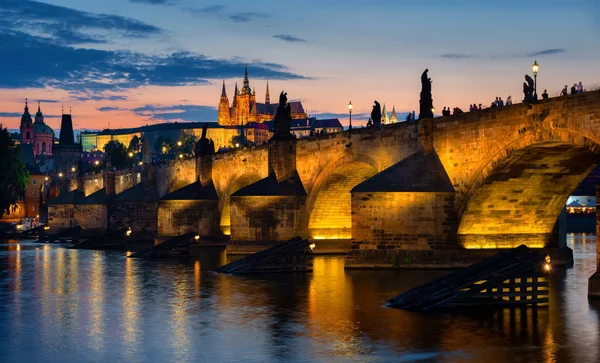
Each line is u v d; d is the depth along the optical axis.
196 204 137.00
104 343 45.09
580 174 76.00
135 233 169.12
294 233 107.56
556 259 80.81
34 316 54.84
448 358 39.88
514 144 71.44
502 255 55.88
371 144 94.44
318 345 43.38
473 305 54.62
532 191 77.75
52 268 93.38
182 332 47.88
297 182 110.25
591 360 39.16
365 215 80.62
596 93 62.50
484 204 78.00
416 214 79.50
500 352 40.94
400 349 42.03
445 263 78.44
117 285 72.88
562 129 65.94
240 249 108.00
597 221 57.69
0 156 176.75
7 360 41.34
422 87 84.44
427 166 81.81
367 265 80.44
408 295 56.03
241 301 60.16
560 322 48.56
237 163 132.25
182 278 78.06
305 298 60.97
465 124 78.19
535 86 69.12
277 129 112.00
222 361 40.22
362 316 52.09
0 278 81.19
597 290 57.25
